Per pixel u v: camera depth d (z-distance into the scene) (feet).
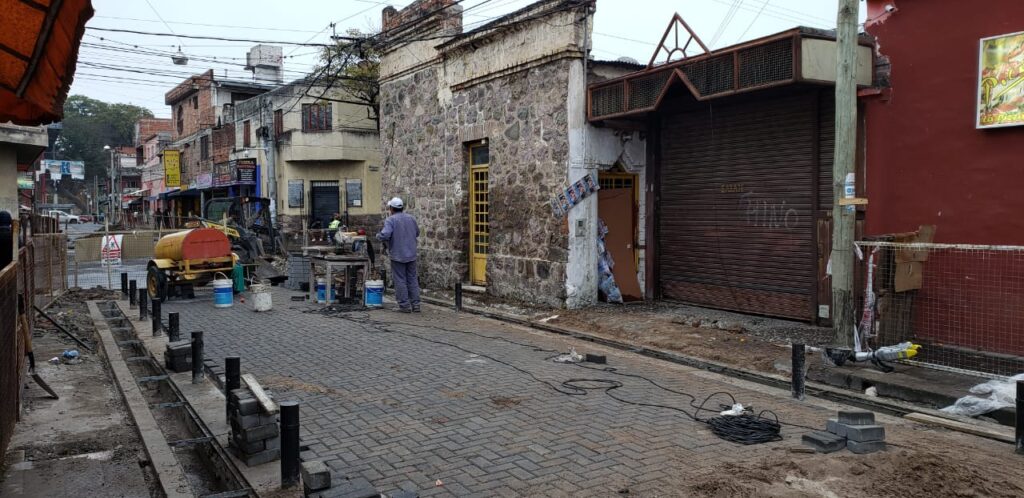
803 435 16.65
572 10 36.73
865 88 27.43
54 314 41.96
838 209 24.17
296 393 22.27
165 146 156.76
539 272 39.45
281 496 14.32
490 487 14.58
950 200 25.16
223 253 46.03
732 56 29.25
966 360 23.09
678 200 38.58
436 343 30.81
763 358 25.98
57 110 14.65
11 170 40.73
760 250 33.91
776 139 32.86
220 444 17.60
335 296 45.88
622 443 17.28
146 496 15.07
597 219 39.01
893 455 14.98
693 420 19.33
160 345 30.66
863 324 24.84
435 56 48.78
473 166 46.68
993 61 23.76
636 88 34.19
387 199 56.24
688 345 28.71
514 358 27.76
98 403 22.57
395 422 19.16
